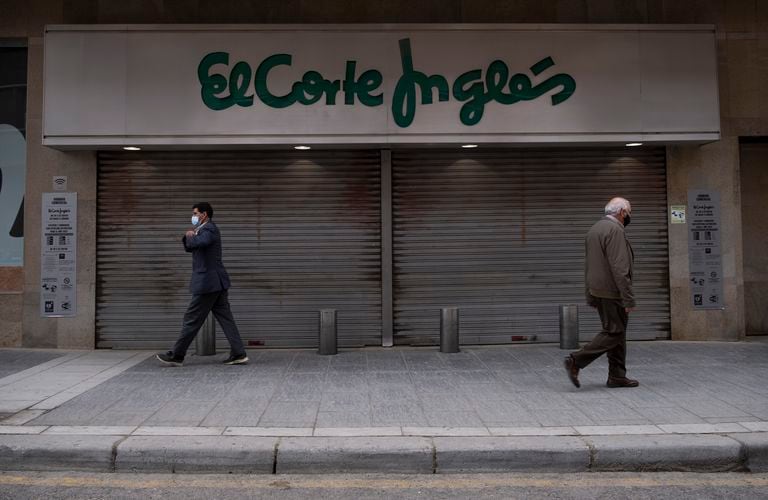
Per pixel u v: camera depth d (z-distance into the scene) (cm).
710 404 597
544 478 464
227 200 923
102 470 480
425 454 478
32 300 912
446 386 679
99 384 689
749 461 483
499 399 622
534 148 938
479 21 938
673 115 892
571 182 941
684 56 898
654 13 948
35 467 481
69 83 862
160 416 563
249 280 920
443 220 934
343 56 878
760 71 956
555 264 938
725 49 955
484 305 932
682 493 436
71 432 516
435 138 881
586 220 941
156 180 920
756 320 1002
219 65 873
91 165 915
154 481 459
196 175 923
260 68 875
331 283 925
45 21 922
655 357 823
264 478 466
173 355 782
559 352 871
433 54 882
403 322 927
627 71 892
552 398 625
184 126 867
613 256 633
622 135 888
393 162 933
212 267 779
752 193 1002
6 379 714
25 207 916
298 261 923
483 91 884
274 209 923
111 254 915
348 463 477
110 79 864
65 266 911
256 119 873
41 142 908
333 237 927
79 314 910
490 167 938
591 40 891
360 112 877
